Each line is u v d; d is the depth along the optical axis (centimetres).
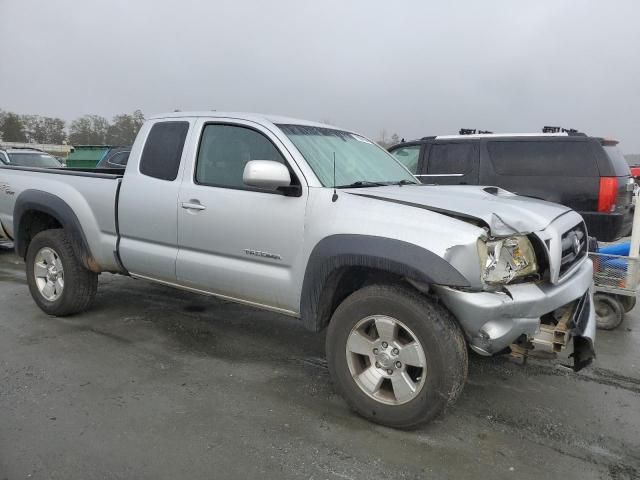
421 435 310
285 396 357
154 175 426
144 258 432
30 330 474
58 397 346
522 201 360
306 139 385
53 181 494
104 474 265
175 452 286
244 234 367
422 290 293
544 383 391
